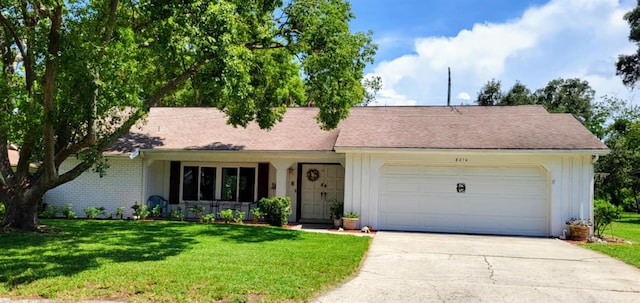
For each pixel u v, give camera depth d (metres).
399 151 14.09
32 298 5.82
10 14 10.19
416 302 6.05
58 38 9.07
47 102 9.30
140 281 6.50
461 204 14.42
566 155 13.55
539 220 13.93
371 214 14.50
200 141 16.73
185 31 9.45
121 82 9.55
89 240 10.34
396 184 14.77
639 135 28.27
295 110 19.47
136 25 11.26
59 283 6.37
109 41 9.58
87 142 10.29
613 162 27.78
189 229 12.84
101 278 6.63
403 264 8.70
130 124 10.99
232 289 6.19
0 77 10.51
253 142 16.44
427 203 14.59
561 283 7.25
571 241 12.67
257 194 16.91
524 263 9.02
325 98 12.95
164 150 16.02
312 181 17.11
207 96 13.64
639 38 30.11
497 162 14.02
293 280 6.77
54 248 9.16
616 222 21.95
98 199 16.38
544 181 13.97
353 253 9.31
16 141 11.70
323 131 17.12
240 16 12.16
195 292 6.06
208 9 9.58
